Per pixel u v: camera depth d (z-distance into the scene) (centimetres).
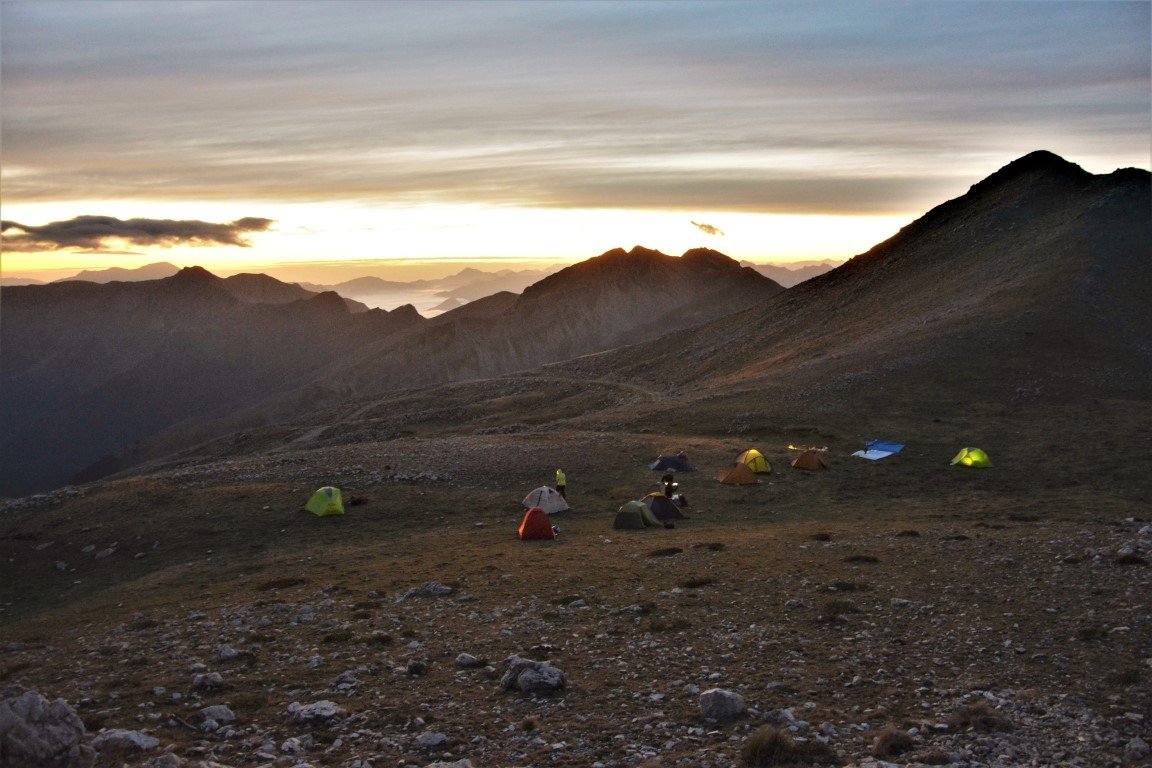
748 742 1538
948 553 3184
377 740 1642
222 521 5088
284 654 2269
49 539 5044
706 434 7556
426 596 2919
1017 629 2225
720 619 2458
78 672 2227
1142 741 1512
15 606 4081
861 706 1775
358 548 4338
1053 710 1691
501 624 2498
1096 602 2391
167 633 2631
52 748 1430
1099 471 5322
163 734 1691
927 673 1958
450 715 1777
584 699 1856
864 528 4038
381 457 6738
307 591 3206
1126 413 6644
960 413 7106
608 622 2475
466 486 5703
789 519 4647
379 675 2058
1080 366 7925
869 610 2483
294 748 1590
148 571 4391
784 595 2692
